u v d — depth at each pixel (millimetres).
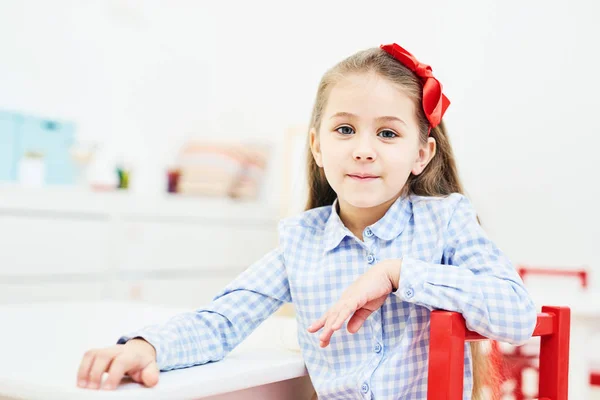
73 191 2207
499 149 2617
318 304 902
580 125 2463
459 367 710
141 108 2988
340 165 877
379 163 864
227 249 2795
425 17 2812
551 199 2504
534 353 1749
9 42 2531
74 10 2754
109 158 2826
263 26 3264
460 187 1039
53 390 593
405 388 848
